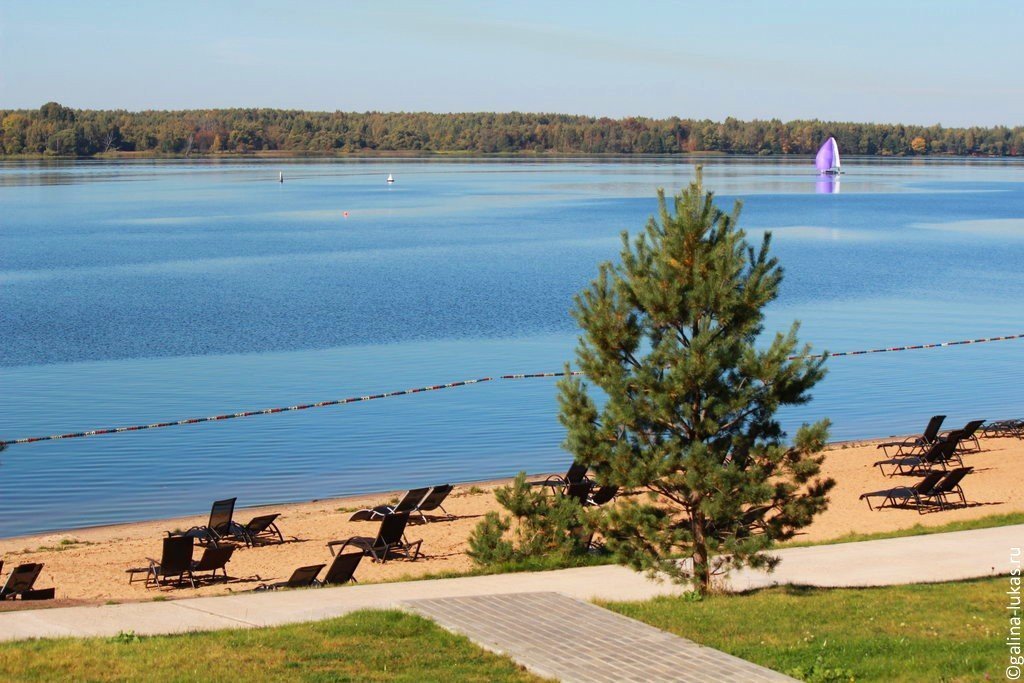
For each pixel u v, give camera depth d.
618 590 16.03
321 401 36.38
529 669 11.52
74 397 36.66
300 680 11.15
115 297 59.91
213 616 14.32
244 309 56.12
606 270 15.75
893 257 82.12
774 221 116.38
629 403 15.12
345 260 79.06
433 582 16.98
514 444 31.42
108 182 192.88
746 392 14.98
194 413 34.59
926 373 41.34
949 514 23.08
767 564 16.16
